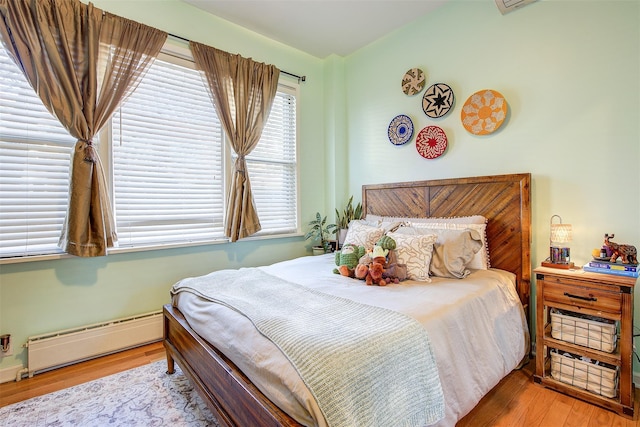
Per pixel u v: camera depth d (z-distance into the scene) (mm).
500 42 2416
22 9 1940
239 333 1296
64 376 2045
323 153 3785
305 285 1917
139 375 2055
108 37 2264
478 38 2541
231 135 2902
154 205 2598
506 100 2391
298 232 3553
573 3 2072
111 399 1797
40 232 2104
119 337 2369
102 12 2232
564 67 2117
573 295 1770
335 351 1038
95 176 2152
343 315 1361
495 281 2025
